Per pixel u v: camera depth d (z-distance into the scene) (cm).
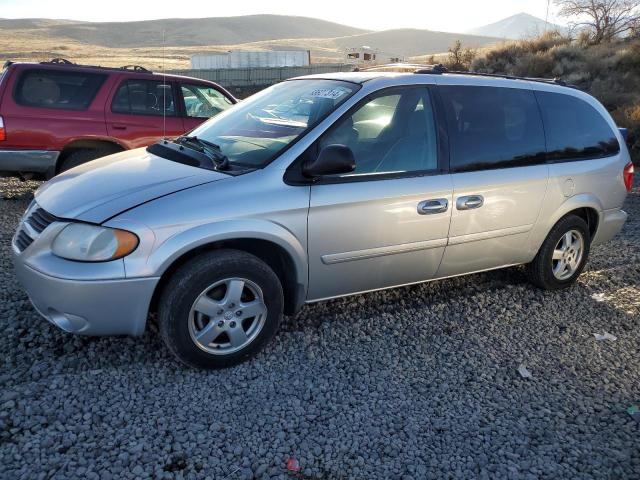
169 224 338
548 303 510
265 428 318
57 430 303
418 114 429
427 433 324
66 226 338
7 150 709
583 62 2538
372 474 290
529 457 310
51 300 335
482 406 353
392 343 421
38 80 727
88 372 355
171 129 808
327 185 384
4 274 495
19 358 365
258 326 378
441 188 425
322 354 399
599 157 528
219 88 883
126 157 432
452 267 459
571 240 528
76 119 740
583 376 394
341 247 394
